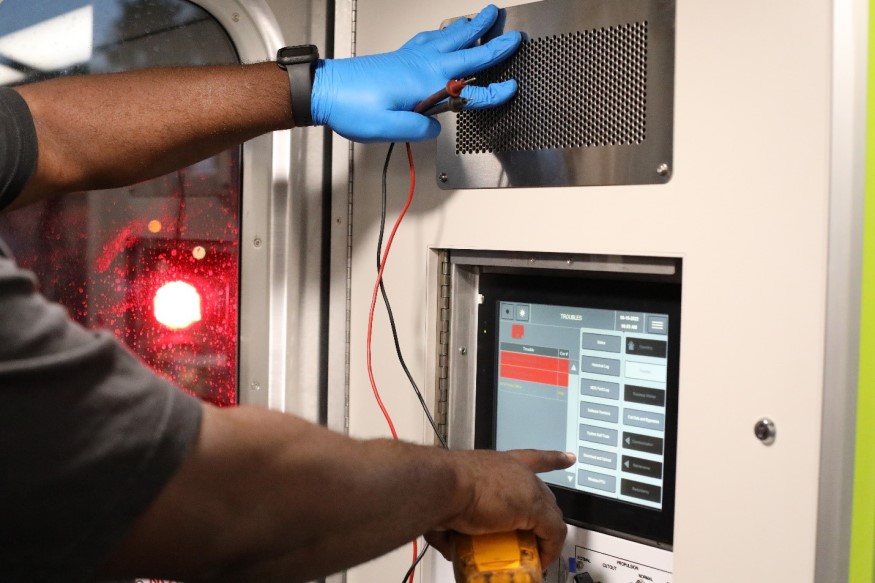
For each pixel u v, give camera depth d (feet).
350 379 4.54
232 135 3.91
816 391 2.91
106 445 2.05
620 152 3.41
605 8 3.46
